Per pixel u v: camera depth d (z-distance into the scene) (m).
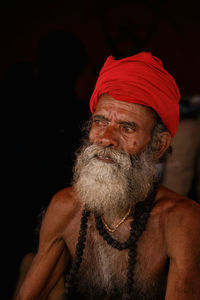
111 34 4.11
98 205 1.22
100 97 1.30
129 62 1.24
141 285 1.28
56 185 2.03
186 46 4.09
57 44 1.91
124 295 1.25
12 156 1.92
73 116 2.02
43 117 1.94
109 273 1.31
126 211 1.30
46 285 1.42
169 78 1.26
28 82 1.98
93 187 1.19
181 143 2.47
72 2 4.09
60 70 1.95
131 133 1.22
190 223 1.19
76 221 1.38
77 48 1.97
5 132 1.91
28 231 2.03
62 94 1.99
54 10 4.11
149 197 1.29
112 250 1.30
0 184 1.92
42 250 1.42
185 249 1.16
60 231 1.40
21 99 1.93
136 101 1.21
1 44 4.19
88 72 4.20
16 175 1.95
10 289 2.02
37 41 4.16
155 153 1.33
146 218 1.25
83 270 1.36
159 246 1.24
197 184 2.60
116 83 1.23
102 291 1.35
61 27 4.14
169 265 1.23
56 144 1.97
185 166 2.47
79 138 2.04
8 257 2.01
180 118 2.55
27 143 1.93
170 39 4.09
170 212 1.24
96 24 4.11
